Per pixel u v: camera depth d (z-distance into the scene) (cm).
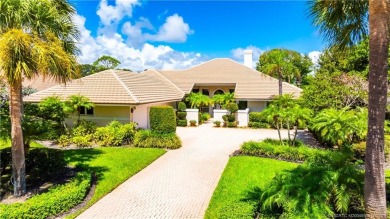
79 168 1373
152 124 2052
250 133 2611
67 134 2080
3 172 1229
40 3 926
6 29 885
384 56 580
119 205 991
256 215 779
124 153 1728
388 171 1326
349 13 772
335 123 1538
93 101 2244
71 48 1134
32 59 849
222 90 3722
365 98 2008
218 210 880
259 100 3097
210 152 1828
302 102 2108
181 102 3169
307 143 2088
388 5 572
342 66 3136
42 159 1227
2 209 817
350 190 784
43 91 2506
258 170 1351
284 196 758
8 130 1280
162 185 1203
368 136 614
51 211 881
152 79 3316
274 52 2908
